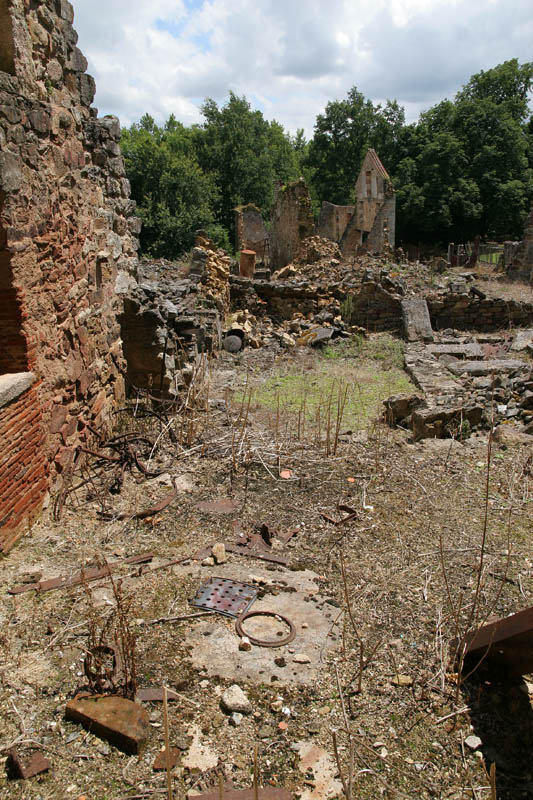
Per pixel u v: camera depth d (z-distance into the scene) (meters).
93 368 6.03
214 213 37.19
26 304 4.39
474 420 6.89
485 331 13.02
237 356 11.08
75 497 5.03
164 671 3.10
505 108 38.84
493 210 39.09
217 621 3.51
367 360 10.90
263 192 40.47
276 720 2.82
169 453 6.00
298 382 9.49
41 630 3.37
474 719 2.86
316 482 5.47
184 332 8.45
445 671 3.14
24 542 4.26
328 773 2.55
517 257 17.80
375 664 3.19
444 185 38.25
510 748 2.72
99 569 3.96
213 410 7.52
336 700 2.95
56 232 5.03
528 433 6.79
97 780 2.49
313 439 6.59
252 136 41.53
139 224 7.82
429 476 5.64
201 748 2.65
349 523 4.73
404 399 7.18
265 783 2.49
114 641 3.15
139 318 7.09
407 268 15.02
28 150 4.41
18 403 4.21
